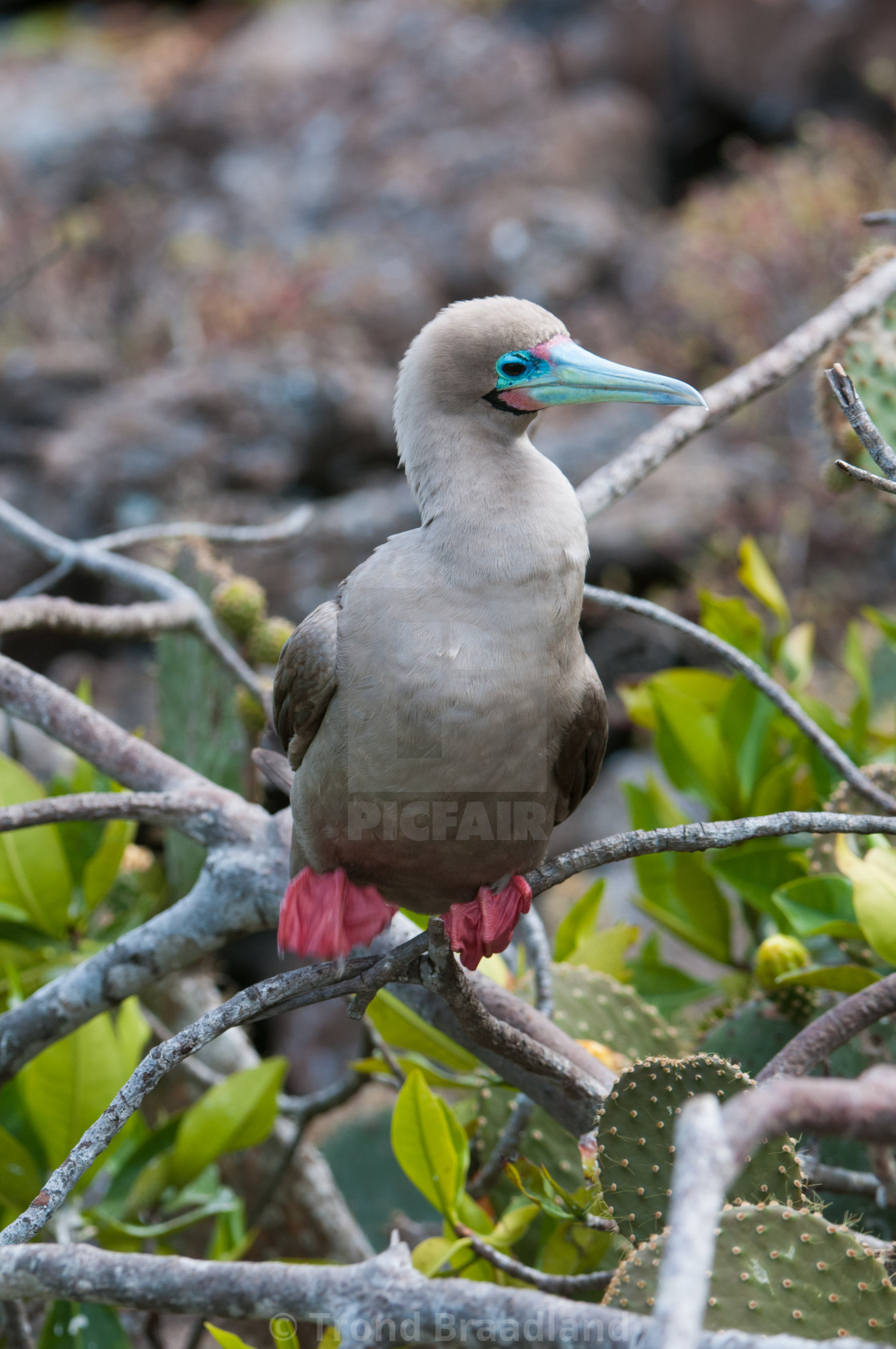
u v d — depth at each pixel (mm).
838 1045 5141
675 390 4770
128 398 22344
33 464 22328
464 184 30969
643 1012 6930
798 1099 2852
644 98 35625
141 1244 7309
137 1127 7969
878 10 32750
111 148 33500
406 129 32531
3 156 30969
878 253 8297
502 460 4863
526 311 4973
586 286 29406
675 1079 4812
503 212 29953
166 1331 10609
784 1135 4707
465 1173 5785
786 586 22781
